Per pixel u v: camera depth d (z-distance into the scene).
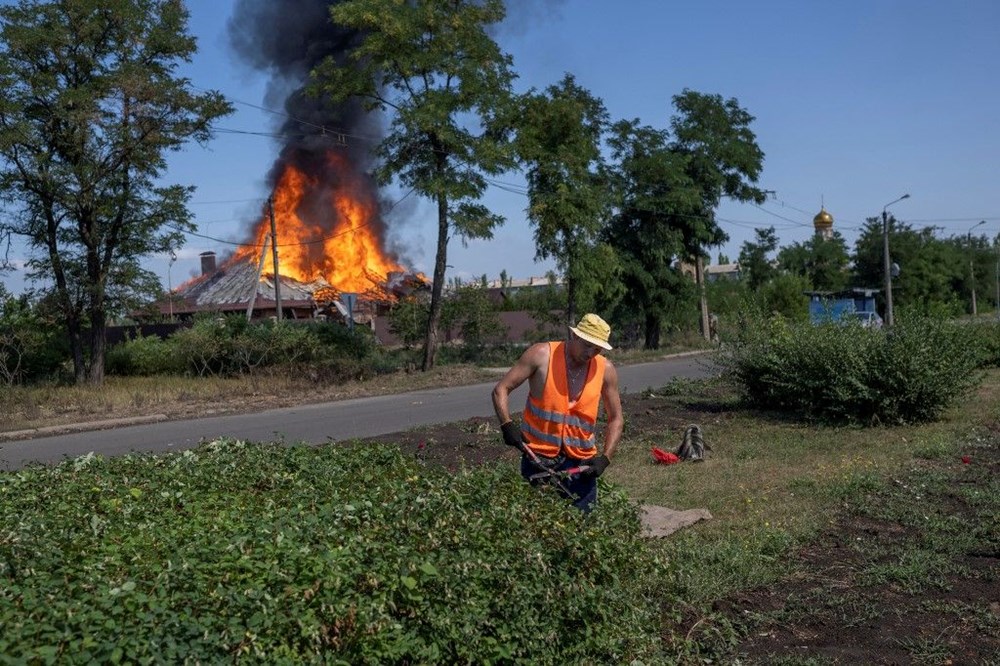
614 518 5.29
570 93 36.44
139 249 26.44
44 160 23.81
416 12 27.30
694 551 6.79
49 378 26.44
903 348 13.74
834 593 6.14
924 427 13.48
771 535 7.28
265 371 25.73
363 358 28.55
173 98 25.00
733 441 12.38
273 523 4.62
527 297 49.50
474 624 4.20
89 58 24.75
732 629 5.43
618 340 43.06
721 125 42.84
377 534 4.50
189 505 5.47
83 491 5.87
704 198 42.56
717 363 16.55
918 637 5.42
